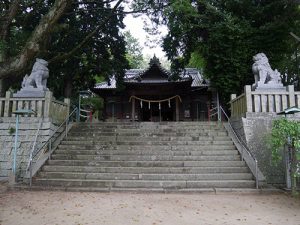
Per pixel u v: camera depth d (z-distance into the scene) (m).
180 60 19.62
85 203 6.98
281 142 7.87
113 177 9.16
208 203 7.02
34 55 11.75
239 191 8.28
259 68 11.38
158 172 9.45
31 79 11.68
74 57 18.33
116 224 5.41
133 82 25.17
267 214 6.11
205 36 17.12
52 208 6.53
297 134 7.57
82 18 18.77
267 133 10.26
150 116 29.33
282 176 9.47
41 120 11.01
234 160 10.01
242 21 15.42
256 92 10.89
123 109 26.98
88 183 8.82
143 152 10.52
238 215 6.04
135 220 5.65
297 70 21.22
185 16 15.55
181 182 8.71
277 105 10.82
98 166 9.78
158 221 5.59
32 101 11.34
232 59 15.30
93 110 26.11
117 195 7.89
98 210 6.36
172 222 5.54
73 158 10.31
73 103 19.19
